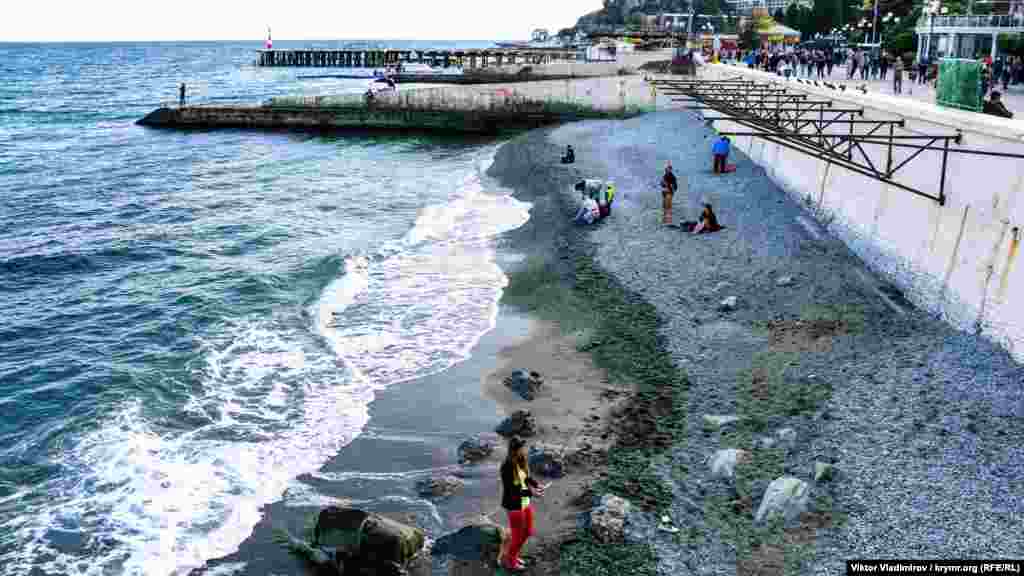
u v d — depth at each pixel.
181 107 70.12
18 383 17.17
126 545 11.20
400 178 43.25
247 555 10.93
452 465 13.16
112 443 14.16
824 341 16.47
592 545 10.53
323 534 10.79
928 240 18.12
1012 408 12.81
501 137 61.44
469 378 16.50
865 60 44.19
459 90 63.75
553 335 18.53
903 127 21.97
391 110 65.19
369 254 26.61
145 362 18.16
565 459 12.82
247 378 16.98
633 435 13.53
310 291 23.14
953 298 16.84
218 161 51.88
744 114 25.84
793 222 25.73
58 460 13.66
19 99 101.50
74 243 29.97
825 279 20.30
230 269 25.83
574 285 21.61
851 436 12.42
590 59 92.94
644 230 25.92
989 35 44.75
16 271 26.27
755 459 12.17
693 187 31.53
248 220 33.44
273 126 68.00
